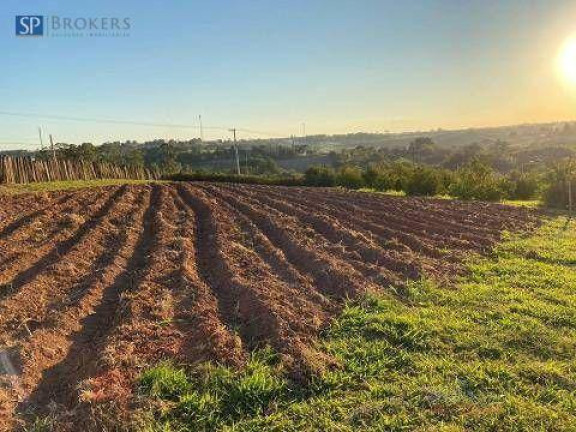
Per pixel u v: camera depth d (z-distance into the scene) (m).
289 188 34.47
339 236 14.98
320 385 6.19
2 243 13.51
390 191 34.31
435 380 6.26
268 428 5.38
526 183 31.20
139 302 8.80
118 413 5.49
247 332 7.77
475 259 12.51
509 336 7.53
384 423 5.36
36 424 5.49
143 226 16.91
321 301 9.18
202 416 5.60
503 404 5.69
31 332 7.74
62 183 30.19
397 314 8.53
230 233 15.30
